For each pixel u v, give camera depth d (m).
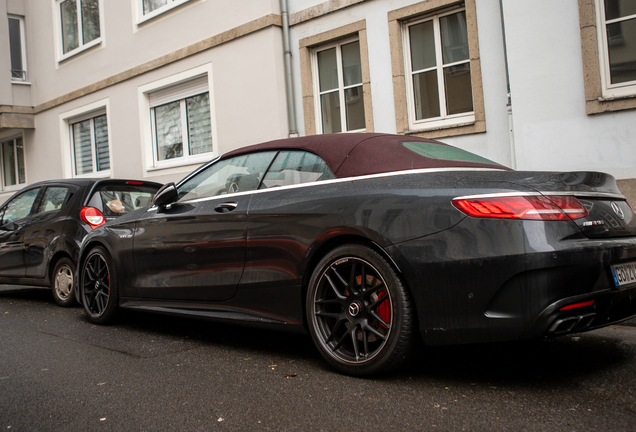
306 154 3.62
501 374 3.11
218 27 10.40
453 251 2.73
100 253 4.98
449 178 2.96
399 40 8.18
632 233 3.00
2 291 7.64
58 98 14.43
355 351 3.08
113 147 12.88
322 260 3.23
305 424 2.47
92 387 3.12
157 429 2.49
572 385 2.87
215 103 10.51
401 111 8.13
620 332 4.12
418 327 2.90
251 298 3.66
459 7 7.66
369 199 3.08
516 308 2.60
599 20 6.23
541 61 6.49
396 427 2.40
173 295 4.26
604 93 6.25
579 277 2.59
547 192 2.69
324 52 9.31
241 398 2.85
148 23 11.81
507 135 7.12
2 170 17.22
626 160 6.03
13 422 2.63
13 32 15.41
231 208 3.84
